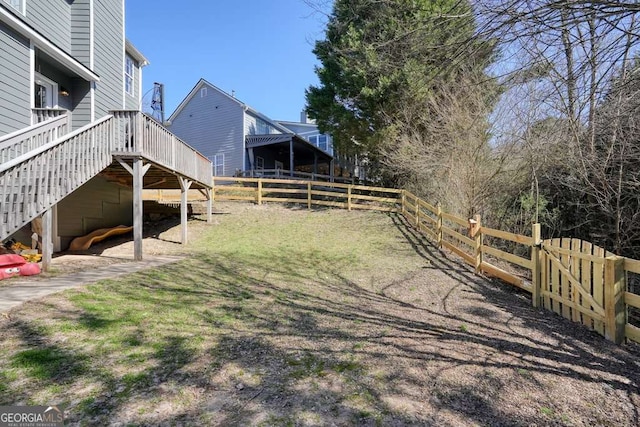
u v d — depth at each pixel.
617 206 6.54
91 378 2.41
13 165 4.32
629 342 3.50
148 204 11.65
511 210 9.48
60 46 7.89
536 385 2.62
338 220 11.56
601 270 3.74
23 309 3.50
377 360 2.96
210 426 1.99
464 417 2.19
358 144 13.69
